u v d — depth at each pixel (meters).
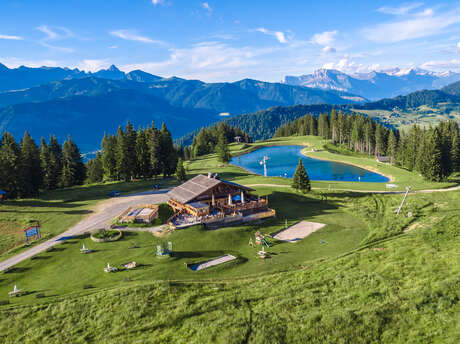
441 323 18.31
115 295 25.19
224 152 123.38
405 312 20.05
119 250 36.47
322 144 179.00
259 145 196.88
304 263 33.38
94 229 42.94
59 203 59.88
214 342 18.84
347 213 55.03
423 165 83.69
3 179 62.69
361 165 124.75
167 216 48.22
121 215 47.31
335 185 79.12
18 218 48.88
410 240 35.44
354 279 25.98
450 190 67.31
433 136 81.44
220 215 45.62
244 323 20.70
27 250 37.38
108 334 20.72
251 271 32.09
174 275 30.58
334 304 22.23
